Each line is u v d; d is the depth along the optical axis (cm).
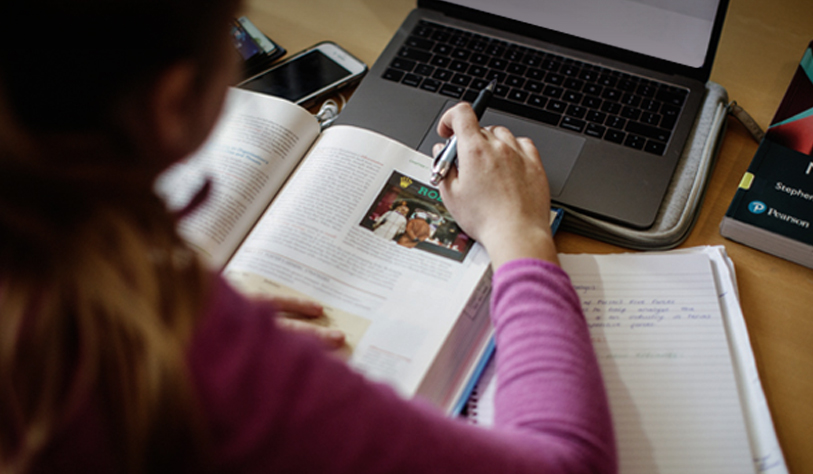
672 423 51
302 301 54
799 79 67
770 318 59
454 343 54
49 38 23
